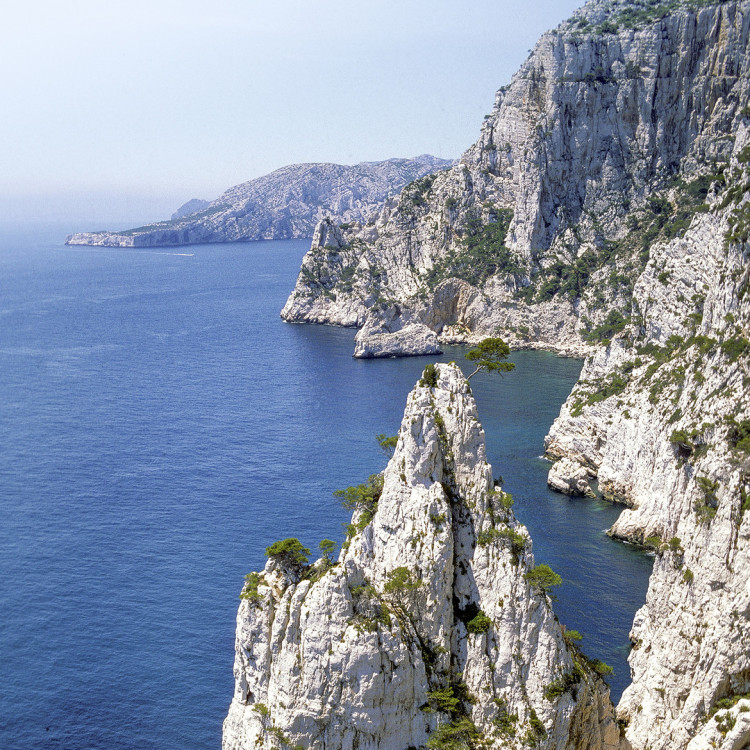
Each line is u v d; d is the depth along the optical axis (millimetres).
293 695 64312
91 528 141375
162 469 170125
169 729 91812
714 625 73562
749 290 96500
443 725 64000
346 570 64375
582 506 149250
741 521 76062
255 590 67688
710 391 94812
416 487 69438
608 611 110500
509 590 67500
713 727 68688
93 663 103125
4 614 113688
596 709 70438
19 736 90812
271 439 188625
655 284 167125
